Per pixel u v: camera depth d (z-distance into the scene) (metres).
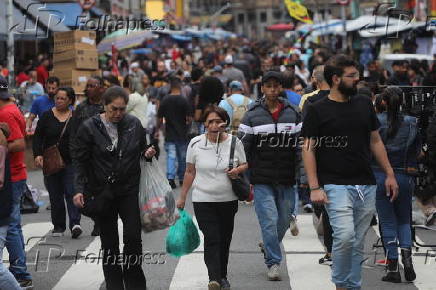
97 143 17.50
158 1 63.72
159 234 25.61
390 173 17.34
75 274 20.89
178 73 50.47
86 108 24.20
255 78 49.84
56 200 25.34
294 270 20.95
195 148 18.77
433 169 23.48
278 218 20.31
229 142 18.72
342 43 74.75
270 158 19.91
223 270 19.02
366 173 16.67
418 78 46.03
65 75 36.97
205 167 18.61
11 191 16.73
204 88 29.50
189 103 36.47
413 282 19.73
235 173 18.50
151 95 51.81
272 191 20.03
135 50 90.06
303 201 29.42
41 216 29.34
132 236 17.59
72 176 25.08
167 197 17.81
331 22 78.38
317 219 24.61
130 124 17.72
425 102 24.92
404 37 54.06
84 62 37.06
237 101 29.33
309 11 79.81
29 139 41.56
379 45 59.81
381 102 19.58
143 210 17.70
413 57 52.03
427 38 54.16
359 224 16.81
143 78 51.38
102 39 58.69
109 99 17.39
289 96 28.97
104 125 17.61
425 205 24.56
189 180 18.98
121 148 17.52
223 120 18.64
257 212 20.09
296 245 23.78
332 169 16.56
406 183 19.53
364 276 20.36
